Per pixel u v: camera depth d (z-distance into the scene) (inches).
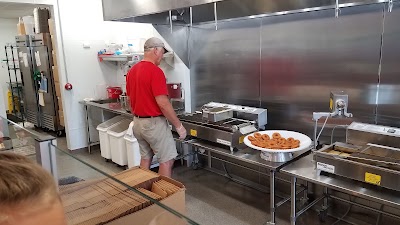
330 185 70.9
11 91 259.3
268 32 112.4
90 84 179.0
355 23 89.6
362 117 92.4
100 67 181.3
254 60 119.0
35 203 17.2
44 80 208.1
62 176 49.8
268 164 83.7
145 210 41.4
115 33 183.0
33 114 234.1
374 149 73.3
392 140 75.2
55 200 18.8
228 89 131.0
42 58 205.8
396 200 63.0
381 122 88.5
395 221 90.3
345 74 94.2
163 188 47.4
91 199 44.0
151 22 124.6
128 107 148.3
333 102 83.5
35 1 153.6
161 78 100.2
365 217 96.6
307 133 107.2
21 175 17.2
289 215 103.7
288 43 107.3
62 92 170.6
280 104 113.7
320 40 98.5
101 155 165.8
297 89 107.5
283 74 110.7
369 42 87.6
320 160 73.9
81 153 178.1
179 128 104.0
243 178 132.1
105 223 39.1
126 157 147.6
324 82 99.8
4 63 276.1
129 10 107.7
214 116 104.7
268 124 118.6
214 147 101.0
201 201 115.3
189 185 129.9
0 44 275.7
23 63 229.5
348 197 99.7
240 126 99.0
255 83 120.3
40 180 18.0
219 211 107.7
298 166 82.2
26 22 218.1
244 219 102.3
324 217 100.7
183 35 139.6
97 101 173.2
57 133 214.2
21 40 223.8
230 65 128.0
